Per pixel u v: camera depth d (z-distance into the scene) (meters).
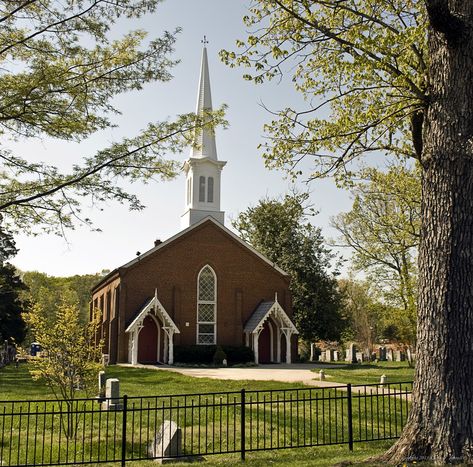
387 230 33.19
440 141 8.76
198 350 37.12
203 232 40.00
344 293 50.94
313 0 11.39
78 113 11.84
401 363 41.75
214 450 10.41
